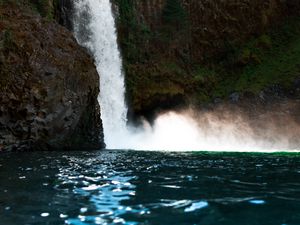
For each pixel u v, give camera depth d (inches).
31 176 378.6
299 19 1428.4
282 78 1268.5
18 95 687.1
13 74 689.6
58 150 750.5
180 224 212.2
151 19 1320.1
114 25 1176.2
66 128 761.6
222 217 225.6
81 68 806.5
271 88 1257.4
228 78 1357.0
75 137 796.6
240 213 234.2
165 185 329.4
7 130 682.8
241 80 1327.5
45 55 737.0
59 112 740.0
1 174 391.9
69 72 767.1
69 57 786.2
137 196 283.1
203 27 1380.4
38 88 706.2
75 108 774.5
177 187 319.6
